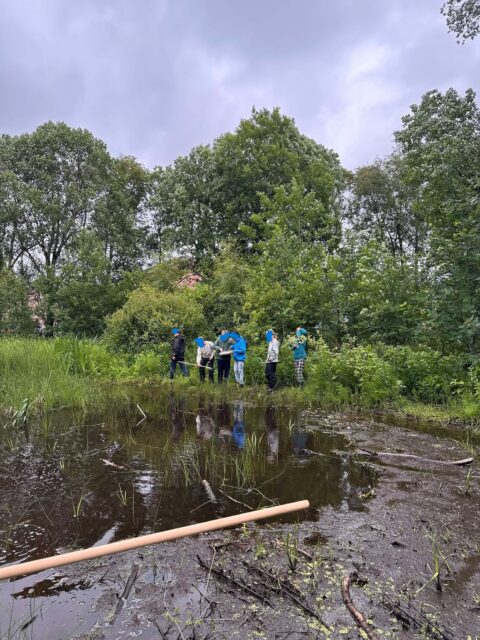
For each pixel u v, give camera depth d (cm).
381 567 339
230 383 1190
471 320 891
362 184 2955
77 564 340
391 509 438
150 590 309
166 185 2592
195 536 385
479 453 613
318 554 356
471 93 1342
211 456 598
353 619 282
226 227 2322
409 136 1493
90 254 2150
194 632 268
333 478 520
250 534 389
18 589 310
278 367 1169
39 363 1123
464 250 910
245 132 2314
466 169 1246
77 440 662
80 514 423
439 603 299
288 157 2283
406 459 586
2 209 2316
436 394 920
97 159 2520
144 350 1479
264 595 305
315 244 1655
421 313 1088
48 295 2119
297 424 779
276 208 1820
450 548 367
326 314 1334
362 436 696
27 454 593
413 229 2930
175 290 1820
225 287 1681
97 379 1257
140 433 710
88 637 264
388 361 1002
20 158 2505
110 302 2138
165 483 501
